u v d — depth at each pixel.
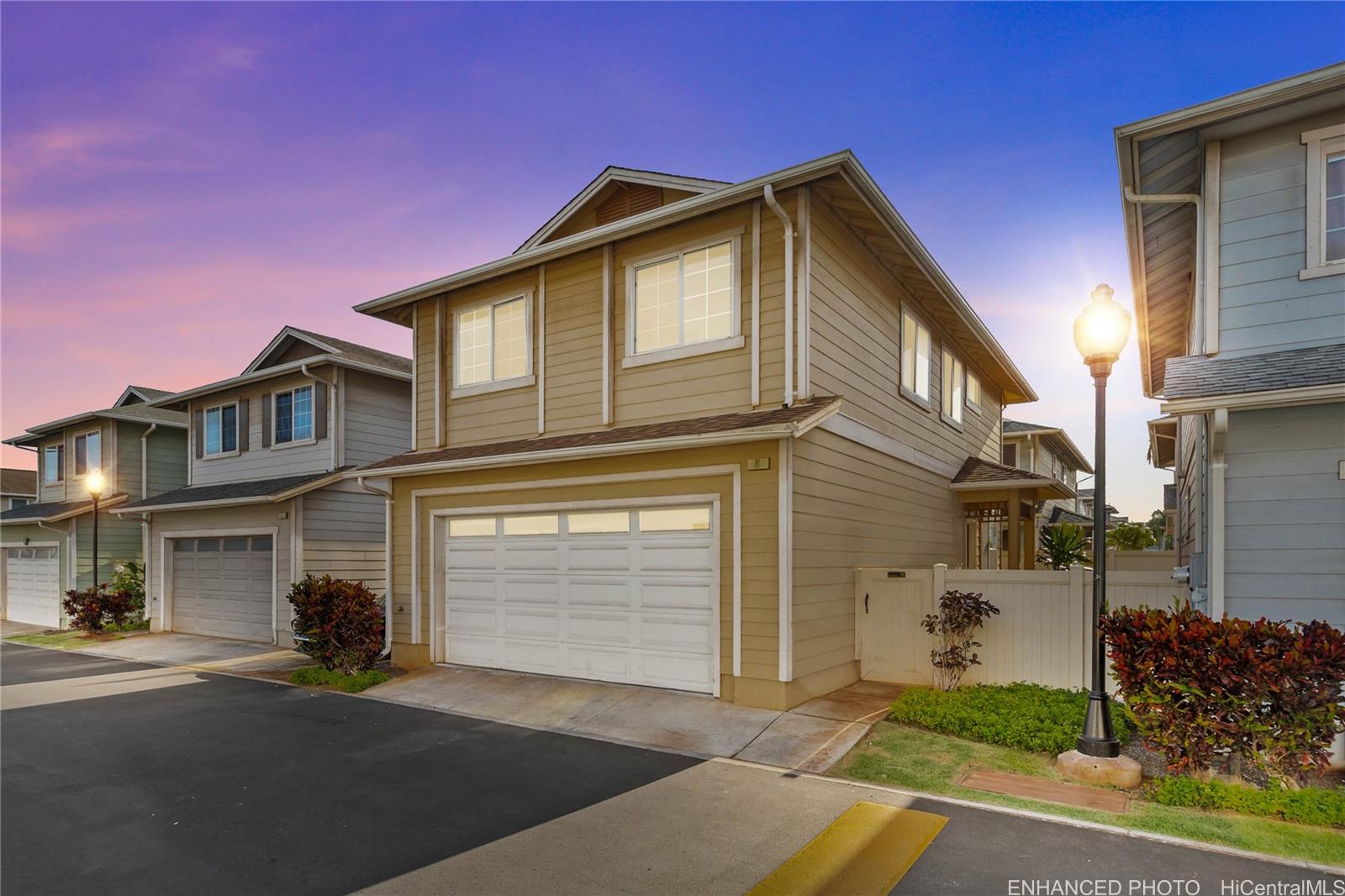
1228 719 5.24
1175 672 5.41
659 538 8.88
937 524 13.16
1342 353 6.22
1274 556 6.10
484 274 11.11
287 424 16.64
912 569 9.14
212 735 7.71
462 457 10.33
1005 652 8.52
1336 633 5.09
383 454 16.70
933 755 6.36
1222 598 6.21
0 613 22.95
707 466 8.39
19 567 22.39
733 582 8.14
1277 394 5.75
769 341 8.53
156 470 21.45
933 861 4.30
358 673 10.66
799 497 8.02
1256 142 6.96
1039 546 21.34
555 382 10.42
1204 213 7.19
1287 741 5.04
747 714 7.59
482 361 11.48
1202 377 6.45
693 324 9.23
